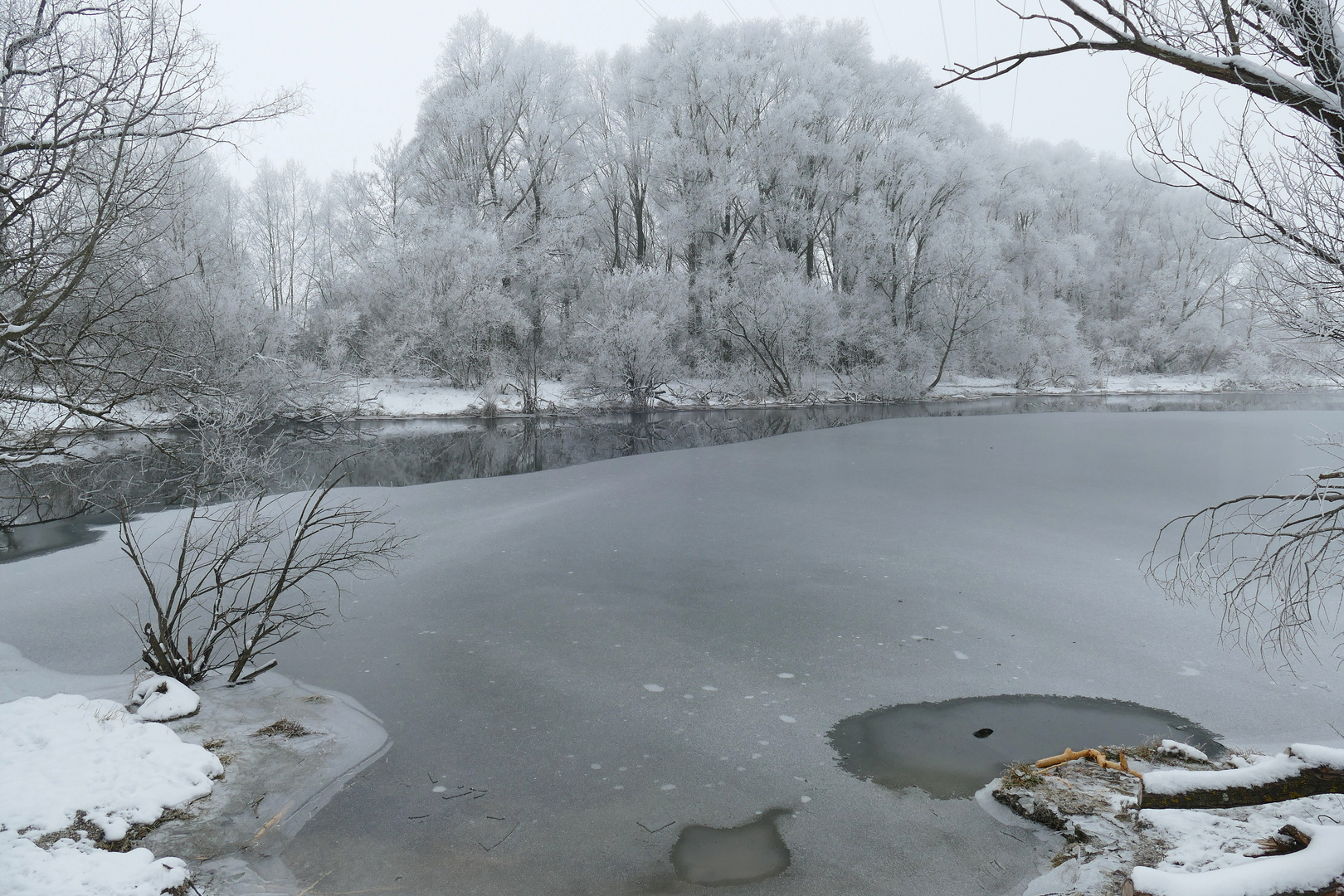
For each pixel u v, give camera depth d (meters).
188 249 21.66
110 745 4.51
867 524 10.74
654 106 33.72
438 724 5.41
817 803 4.45
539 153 31.92
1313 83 2.94
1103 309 46.06
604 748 5.09
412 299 28.30
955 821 4.22
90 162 6.11
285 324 24.88
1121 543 9.66
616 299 29.75
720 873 3.85
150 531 10.80
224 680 6.04
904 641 6.82
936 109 34.47
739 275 32.25
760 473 14.80
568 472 15.42
